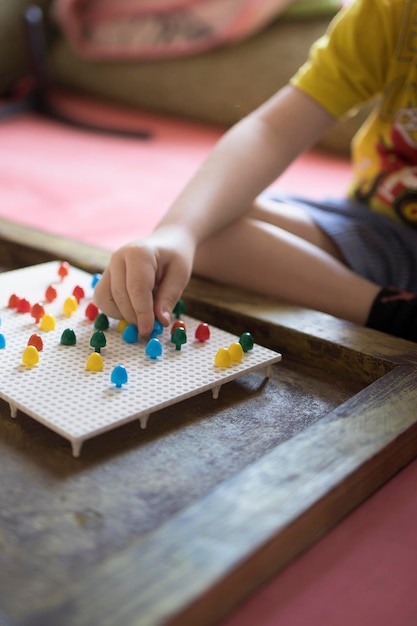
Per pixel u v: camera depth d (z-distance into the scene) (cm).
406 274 88
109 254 89
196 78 185
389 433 59
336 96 87
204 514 50
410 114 86
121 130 174
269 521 50
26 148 162
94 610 44
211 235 81
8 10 201
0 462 57
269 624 49
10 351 67
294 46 173
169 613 44
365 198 92
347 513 56
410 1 83
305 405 66
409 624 50
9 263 94
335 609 50
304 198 94
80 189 134
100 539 51
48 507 53
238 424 63
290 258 83
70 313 74
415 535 56
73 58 208
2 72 206
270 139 86
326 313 82
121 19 196
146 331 69
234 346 67
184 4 186
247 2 176
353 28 85
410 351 70
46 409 59
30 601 46
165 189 137
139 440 60
